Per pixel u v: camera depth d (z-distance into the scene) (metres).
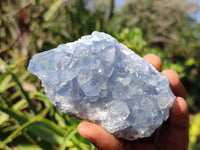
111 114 0.10
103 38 0.10
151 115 0.09
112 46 0.09
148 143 0.12
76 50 0.09
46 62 0.10
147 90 0.10
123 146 0.11
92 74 0.09
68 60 0.09
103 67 0.09
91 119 0.10
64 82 0.10
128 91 0.09
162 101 0.10
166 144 0.12
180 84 0.12
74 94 0.10
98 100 0.10
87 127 0.10
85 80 0.09
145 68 0.10
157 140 0.12
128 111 0.09
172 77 0.12
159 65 0.13
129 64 0.10
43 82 0.10
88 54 0.09
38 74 0.10
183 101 0.11
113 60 0.09
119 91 0.09
